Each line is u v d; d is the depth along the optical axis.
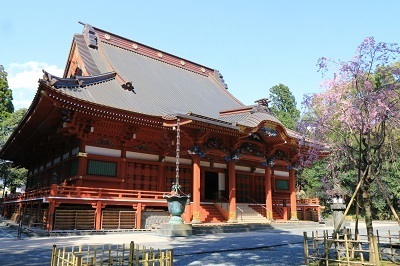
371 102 12.50
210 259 13.54
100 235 22.92
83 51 38.66
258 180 42.62
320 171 52.19
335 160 16.16
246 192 40.72
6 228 30.09
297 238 22.22
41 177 40.31
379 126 13.23
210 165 37.62
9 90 62.00
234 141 33.19
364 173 12.88
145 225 27.16
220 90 51.53
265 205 38.47
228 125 30.41
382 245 16.17
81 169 27.02
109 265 9.30
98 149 28.39
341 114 13.13
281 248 17.31
